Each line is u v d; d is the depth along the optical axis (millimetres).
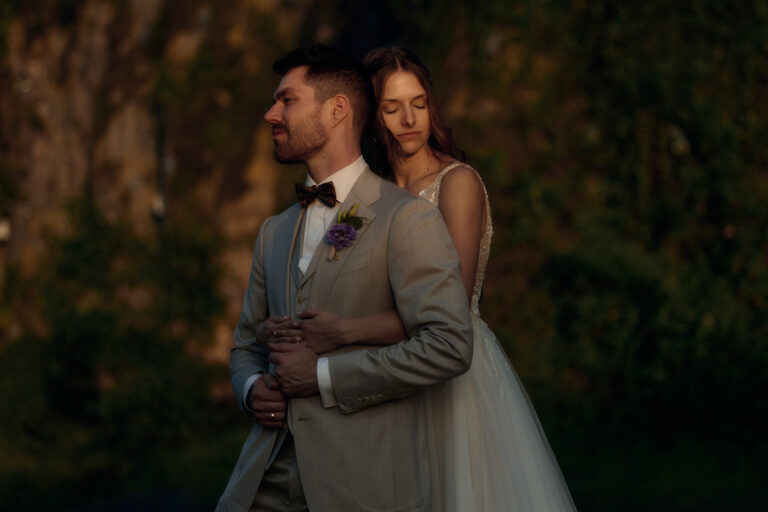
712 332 6457
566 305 7156
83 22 9664
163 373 8070
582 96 7602
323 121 2299
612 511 4973
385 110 2787
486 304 7359
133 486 6316
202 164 8891
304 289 2252
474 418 2574
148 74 9172
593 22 7559
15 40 9828
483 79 7594
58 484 6594
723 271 7117
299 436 2143
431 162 2855
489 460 2545
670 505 5039
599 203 7500
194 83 8977
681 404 6309
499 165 7418
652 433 6316
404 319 2156
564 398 6742
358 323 2164
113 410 7633
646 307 6812
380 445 2135
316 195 2307
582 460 6020
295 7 9000
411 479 2152
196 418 7848
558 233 7445
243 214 8766
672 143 7414
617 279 6973
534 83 7562
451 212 2648
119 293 8852
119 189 9078
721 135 7238
